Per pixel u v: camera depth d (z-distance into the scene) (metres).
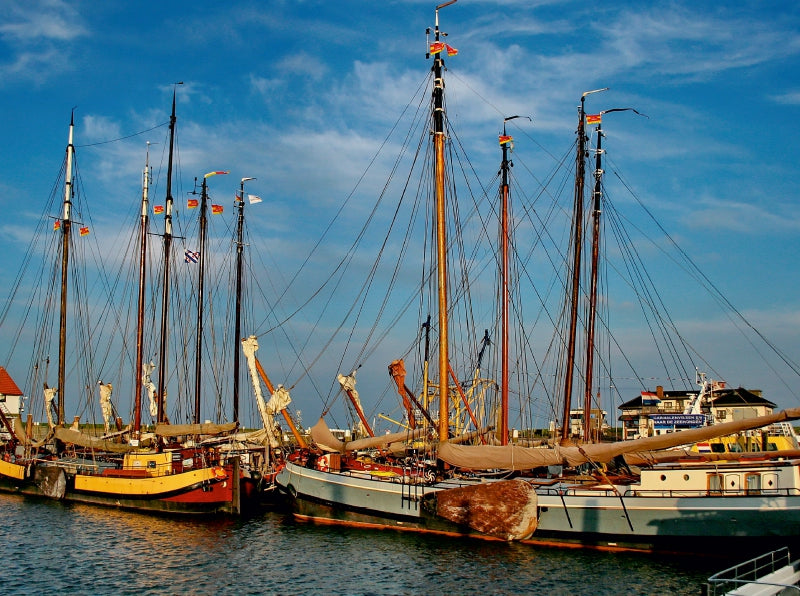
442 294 53.84
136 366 75.44
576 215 61.34
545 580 40.19
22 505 67.75
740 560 42.28
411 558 45.31
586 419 60.53
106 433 81.62
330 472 55.84
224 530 54.88
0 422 95.88
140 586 40.47
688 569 41.84
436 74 56.09
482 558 44.88
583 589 38.50
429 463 56.78
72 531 54.97
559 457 45.91
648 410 89.12
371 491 53.31
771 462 43.38
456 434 68.88
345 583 40.62
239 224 82.88
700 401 68.00
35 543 50.88
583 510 46.16
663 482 44.97
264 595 38.78
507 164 61.12
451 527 50.12
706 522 42.91
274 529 54.97
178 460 65.62
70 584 40.81
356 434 74.06
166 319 78.31
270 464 66.69
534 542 47.75
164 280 79.81
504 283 58.47
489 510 48.38
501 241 61.50
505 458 46.78
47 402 80.94
